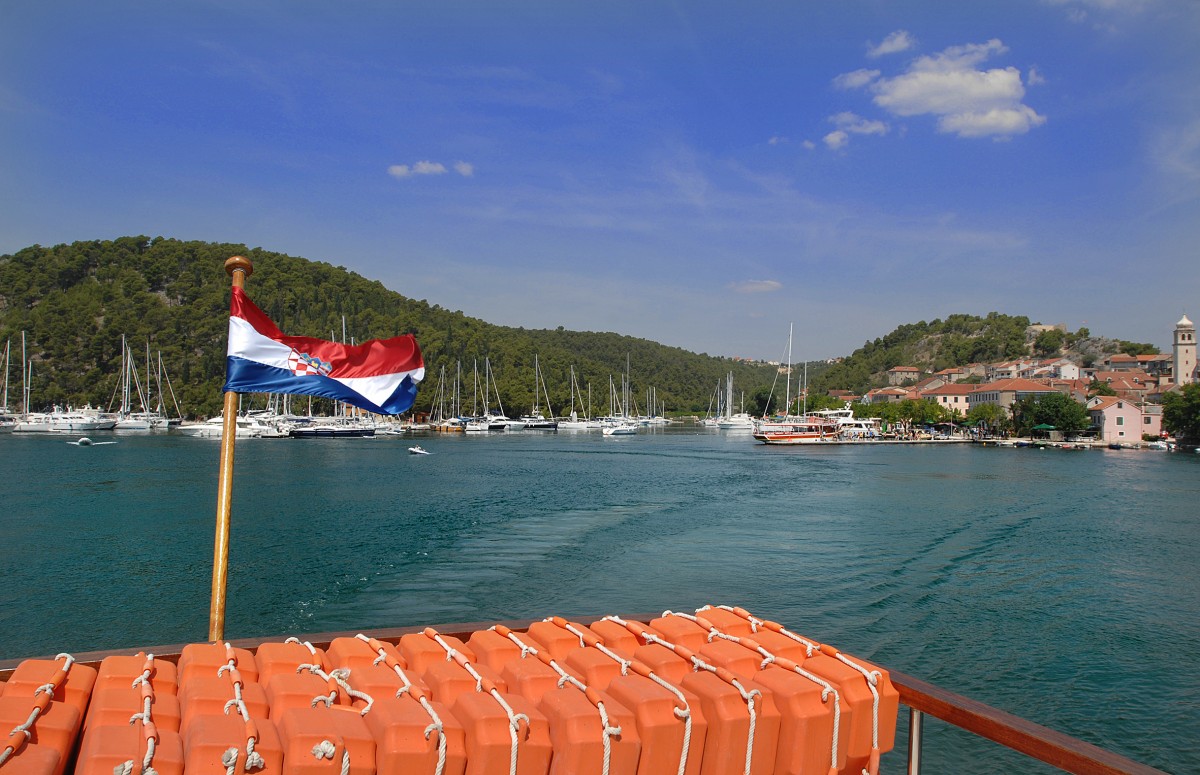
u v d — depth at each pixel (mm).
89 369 150375
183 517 35219
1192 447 100562
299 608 20203
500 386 170375
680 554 27688
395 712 3969
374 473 60312
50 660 4562
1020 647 17312
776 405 187875
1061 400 114938
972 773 11297
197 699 4027
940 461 82000
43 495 43062
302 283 187625
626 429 144125
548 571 24703
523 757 3859
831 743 4379
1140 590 22875
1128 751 12641
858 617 19625
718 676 4520
